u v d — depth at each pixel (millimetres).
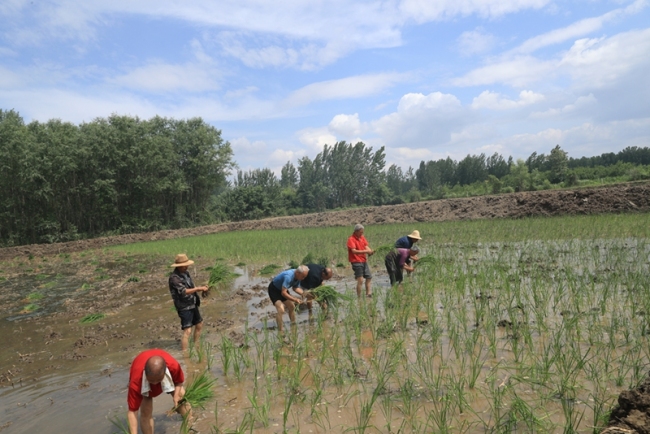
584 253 12398
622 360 5234
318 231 27703
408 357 6062
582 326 6582
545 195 24859
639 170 42781
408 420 4434
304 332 7738
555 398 4629
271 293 8039
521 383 4996
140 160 42281
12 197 37812
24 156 36625
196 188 50000
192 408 5039
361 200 78938
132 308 10750
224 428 4613
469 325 7156
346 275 12820
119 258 22984
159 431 4688
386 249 11969
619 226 16875
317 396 4922
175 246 25438
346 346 6562
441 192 65000
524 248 14352
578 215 21969
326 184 78562
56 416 5203
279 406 5012
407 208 31234
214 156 49219
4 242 37719
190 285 7402
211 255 19812
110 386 6016
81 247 31969
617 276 9023
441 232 20766
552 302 7926
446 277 10336
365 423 4445
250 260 17141
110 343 8062
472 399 4750
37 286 15656
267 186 72000
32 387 6219
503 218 24516
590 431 3994
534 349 5914
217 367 6430
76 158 39156
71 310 11062
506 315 7465
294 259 16047
